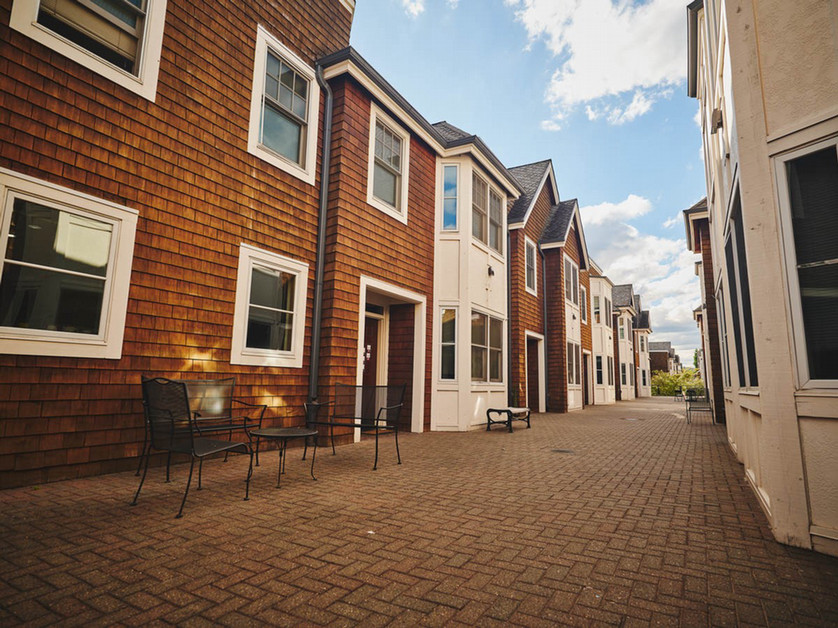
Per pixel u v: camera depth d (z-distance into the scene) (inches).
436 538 118.6
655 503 157.3
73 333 167.5
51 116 164.7
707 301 477.4
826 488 113.0
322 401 271.3
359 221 303.6
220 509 139.0
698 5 267.6
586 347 823.7
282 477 185.6
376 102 325.1
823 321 117.2
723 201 231.0
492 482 186.1
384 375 366.9
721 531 127.5
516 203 591.5
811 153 120.1
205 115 220.8
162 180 200.2
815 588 92.0
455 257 392.5
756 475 167.9
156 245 196.5
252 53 249.0
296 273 268.1
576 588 90.9
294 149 277.4
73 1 178.2
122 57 193.0
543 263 639.8
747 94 133.3
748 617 80.3
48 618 74.5
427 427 366.3
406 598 85.1
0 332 149.0
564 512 144.9
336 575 94.7
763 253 127.3
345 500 153.7
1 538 109.2
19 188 154.7
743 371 206.4
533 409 615.5
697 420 509.7
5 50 154.3
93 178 175.9
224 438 219.8
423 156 382.3
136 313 187.6
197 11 221.0
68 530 116.0
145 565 96.8
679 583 94.0
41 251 160.9
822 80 119.3
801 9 124.3
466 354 383.2
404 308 372.5
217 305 220.7
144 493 152.6
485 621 77.4
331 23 307.6
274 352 250.1
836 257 115.9
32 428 155.4
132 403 184.5
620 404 917.8
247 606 80.6
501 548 112.3
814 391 115.6
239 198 235.3
